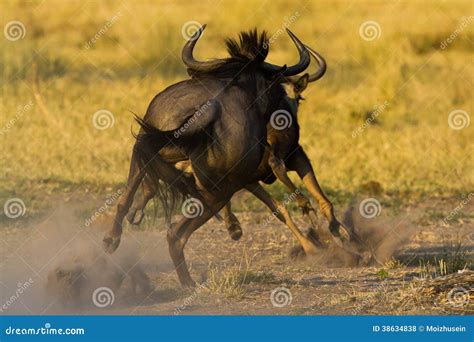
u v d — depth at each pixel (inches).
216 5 3848.4
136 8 3774.6
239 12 3774.6
